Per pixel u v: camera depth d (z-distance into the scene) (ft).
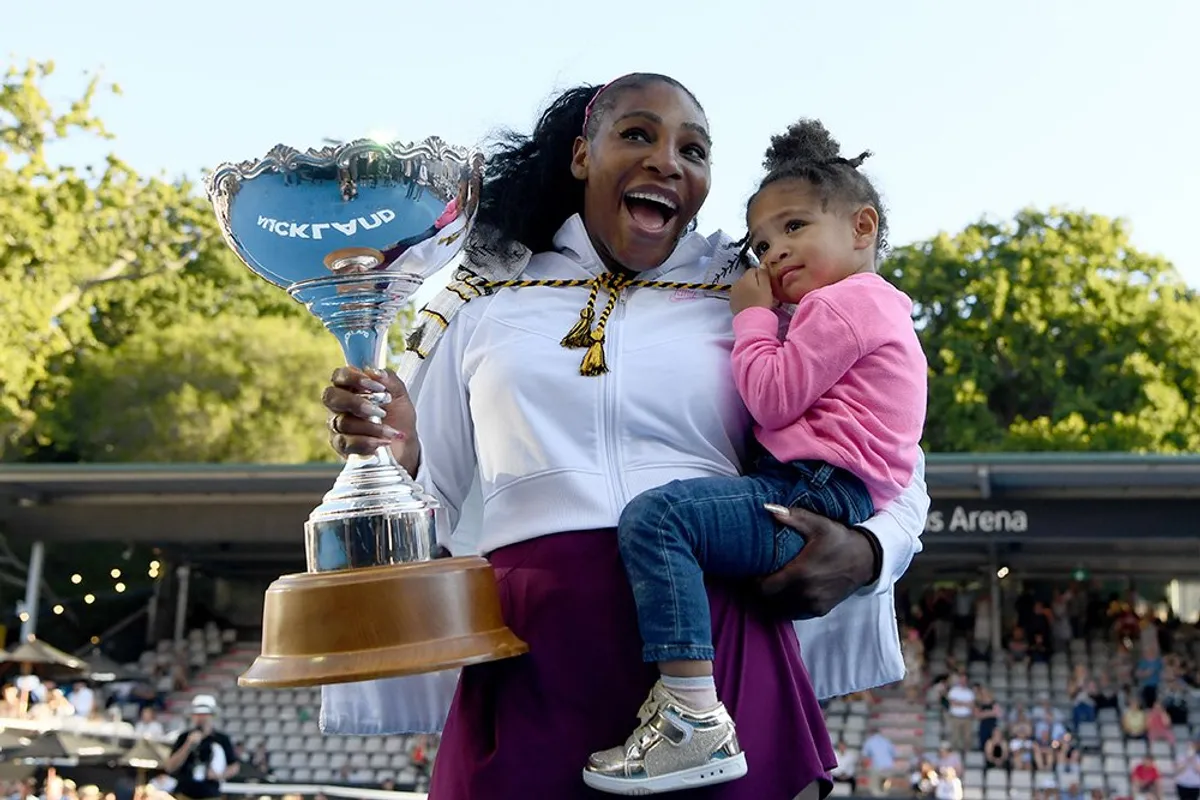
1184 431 117.29
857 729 69.97
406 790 68.85
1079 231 125.49
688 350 7.47
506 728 6.84
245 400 104.88
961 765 66.23
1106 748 67.46
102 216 107.24
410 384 7.92
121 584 102.32
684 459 7.26
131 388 104.83
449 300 7.95
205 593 95.30
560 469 7.16
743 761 6.44
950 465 64.54
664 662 6.53
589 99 8.26
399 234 6.95
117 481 74.69
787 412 7.09
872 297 7.26
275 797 48.21
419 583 6.49
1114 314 120.67
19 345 96.68
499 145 8.27
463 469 7.99
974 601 84.17
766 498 6.89
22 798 51.24
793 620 7.31
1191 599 87.40
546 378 7.30
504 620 7.12
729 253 8.02
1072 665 77.15
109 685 81.76
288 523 77.00
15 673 73.72
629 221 7.61
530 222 8.15
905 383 7.22
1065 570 87.10
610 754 6.55
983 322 119.85
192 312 120.67
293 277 7.12
